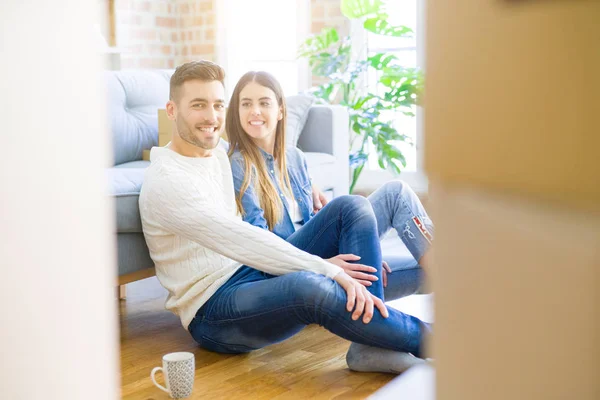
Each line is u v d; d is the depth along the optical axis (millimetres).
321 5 5246
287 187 2520
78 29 476
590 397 204
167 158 2217
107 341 518
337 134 3846
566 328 209
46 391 472
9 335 448
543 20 211
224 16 5598
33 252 457
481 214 234
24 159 445
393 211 2416
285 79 5547
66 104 468
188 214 2115
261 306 2098
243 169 2398
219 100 2213
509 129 222
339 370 2154
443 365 260
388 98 4492
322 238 2324
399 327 2064
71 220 477
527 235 217
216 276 2242
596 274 200
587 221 204
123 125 3406
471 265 241
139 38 5578
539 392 219
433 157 250
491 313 234
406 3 5051
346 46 4805
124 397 1959
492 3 225
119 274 2479
